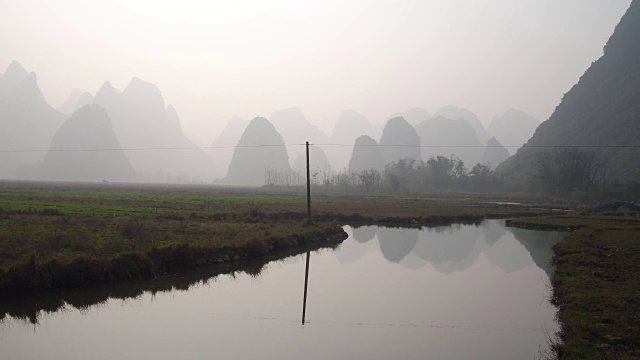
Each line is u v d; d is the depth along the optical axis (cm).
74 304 1396
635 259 1991
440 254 2548
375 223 4303
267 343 1076
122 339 1097
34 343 1064
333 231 3150
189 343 1070
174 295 1531
